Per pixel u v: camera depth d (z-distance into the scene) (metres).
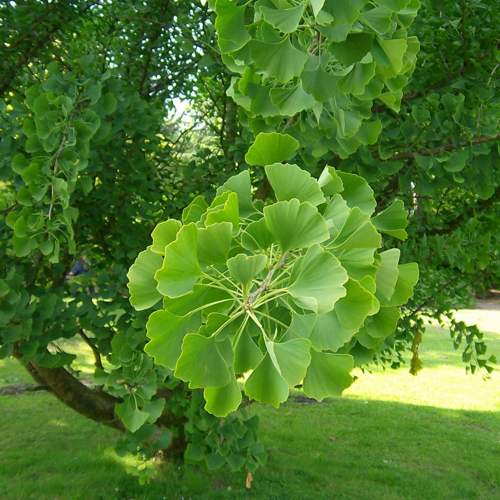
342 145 1.48
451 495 4.79
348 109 1.37
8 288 2.49
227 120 4.02
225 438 3.16
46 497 4.35
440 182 2.79
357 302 0.83
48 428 5.88
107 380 2.65
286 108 1.24
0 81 3.56
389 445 5.91
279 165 0.93
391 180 3.39
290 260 0.91
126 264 3.51
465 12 2.82
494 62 2.84
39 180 2.26
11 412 6.31
